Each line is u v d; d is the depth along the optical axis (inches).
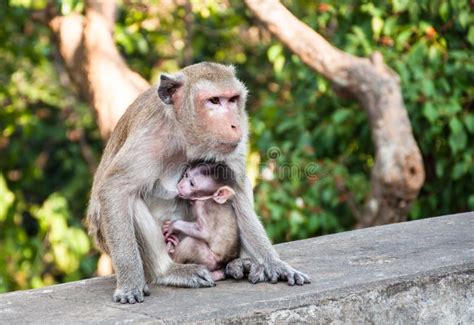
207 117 378.0
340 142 757.3
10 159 960.3
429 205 748.6
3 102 984.9
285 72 808.9
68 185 1081.4
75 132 1062.4
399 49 716.7
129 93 710.5
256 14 679.1
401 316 364.5
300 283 367.2
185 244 394.6
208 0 789.2
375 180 654.5
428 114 673.0
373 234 478.3
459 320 379.2
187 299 355.3
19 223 900.0
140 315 333.4
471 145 721.6
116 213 367.9
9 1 826.2
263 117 766.5
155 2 792.9
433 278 372.2
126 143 377.4
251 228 393.1
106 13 740.0
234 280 389.1
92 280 407.5
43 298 374.9
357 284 356.8
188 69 389.7
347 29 759.7
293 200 712.4
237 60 992.2
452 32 745.6
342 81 661.9
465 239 446.3
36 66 993.5
